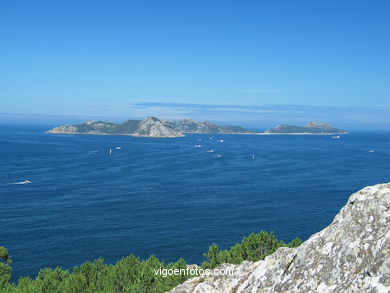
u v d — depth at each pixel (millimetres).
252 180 164500
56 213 109312
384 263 13047
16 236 89438
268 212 112188
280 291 16266
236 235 91688
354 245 14836
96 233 92250
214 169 197875
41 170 189875
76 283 36969
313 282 15141
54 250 81188
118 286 38688
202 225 99125
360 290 13031
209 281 26062
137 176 173375
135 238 89000
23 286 37875
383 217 15234
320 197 131625
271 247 47156
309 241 17031
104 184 153000
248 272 24766
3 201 123250
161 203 121875
